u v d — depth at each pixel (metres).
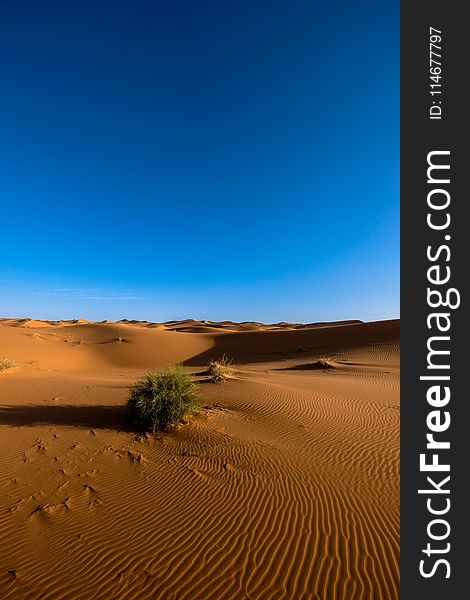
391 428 9.62
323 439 8.74
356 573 4.28
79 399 12.53
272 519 5.35
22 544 4.91
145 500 5.98
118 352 40.19
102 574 4.34
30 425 9.77
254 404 11.80
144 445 8.40
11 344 33.59
